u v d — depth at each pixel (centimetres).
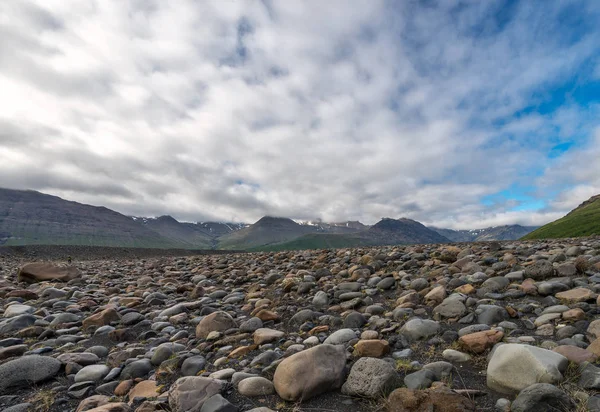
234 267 520
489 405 109
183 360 164
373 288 279
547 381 109
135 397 130
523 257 337
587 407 96
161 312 260
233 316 245
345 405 119
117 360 171
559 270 242
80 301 316
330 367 131
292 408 119
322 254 573
